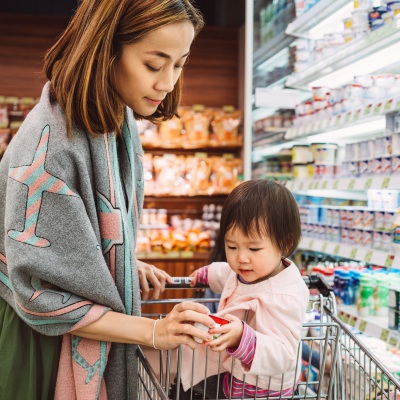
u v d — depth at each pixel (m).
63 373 1.27
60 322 1.19
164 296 4.73
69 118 1.19
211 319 1.15
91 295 1.20
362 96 3.00
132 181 1.41
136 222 1.52
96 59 1.18
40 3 5.81
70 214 1.17
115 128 1.24
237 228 1.31
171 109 1.51
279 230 1.31
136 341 1.20
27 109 4.97
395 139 2.57
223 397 1.47
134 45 1.17
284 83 3.85
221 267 1.65
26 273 1.16
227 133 5.21
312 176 3.47
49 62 1.30
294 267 1.38
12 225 1.17
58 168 1.18
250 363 1.18
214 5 5.95
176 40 1.17
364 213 2.88
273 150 3.95
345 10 3.18
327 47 3.25
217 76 5.57
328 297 1.60
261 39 4.01
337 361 1.56
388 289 2.73
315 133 3.42
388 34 2.50
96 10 1.17
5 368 1.28
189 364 1.41
